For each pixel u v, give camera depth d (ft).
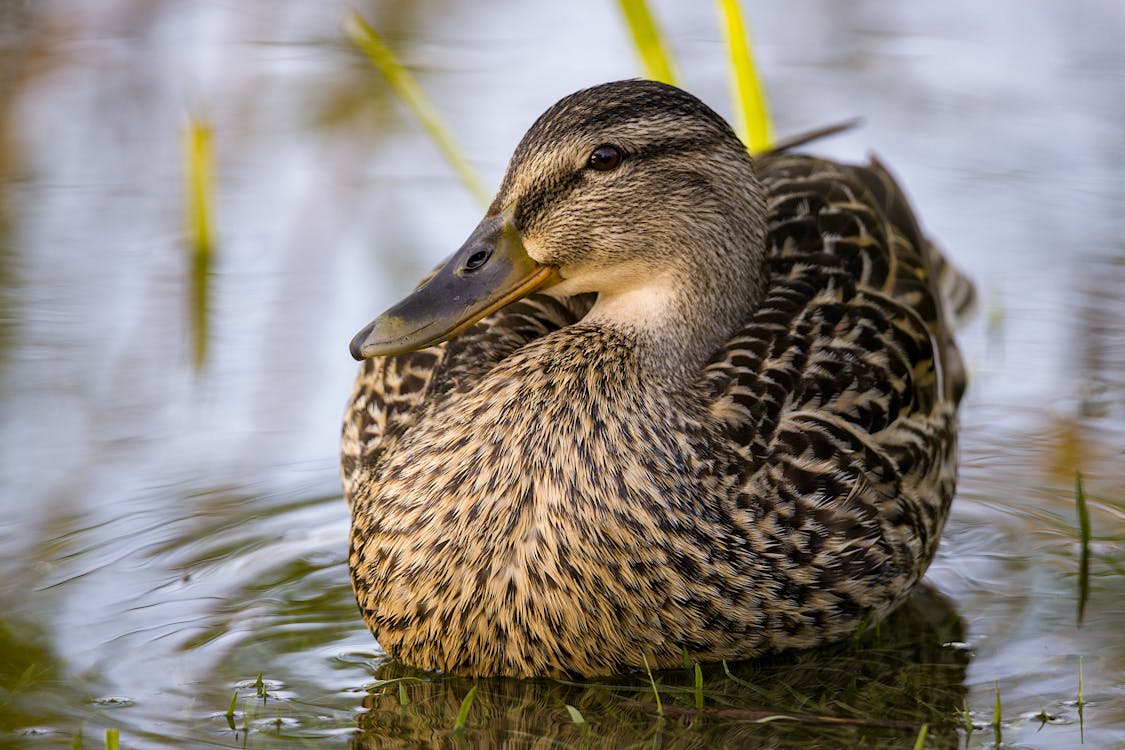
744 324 31.19
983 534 34.83
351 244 45.98
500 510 27.73
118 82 53.52
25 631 30.50
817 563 28.68
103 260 45.06
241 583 32.83
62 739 26.63
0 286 43.29
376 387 32.81
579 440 27.94
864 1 59.67
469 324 29.73
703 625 28.27
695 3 60.70
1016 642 30.40
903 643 30.40
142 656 29.81
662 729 27.30
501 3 59.26
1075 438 38.45
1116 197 48.29
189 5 56.39
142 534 34.37
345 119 52.47
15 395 38.83
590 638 28.04
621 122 29.81
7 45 54.75
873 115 52.39
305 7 57.52
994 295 43.83
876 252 33.32
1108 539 34.35
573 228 29.96
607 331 29.43
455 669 28.89
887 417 30.71
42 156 50.19
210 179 46.55
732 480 28.37
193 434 38.11
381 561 28.94
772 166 36.22
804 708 27.94
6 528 34.19
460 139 51.24
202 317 42.45
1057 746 26.58
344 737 27.07
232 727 27.27
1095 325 42.80
